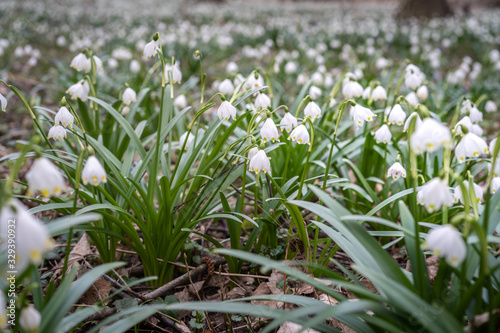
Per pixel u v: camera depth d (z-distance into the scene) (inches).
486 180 33.9
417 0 157.5
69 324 16.1
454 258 14.2
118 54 66.8
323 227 19.8
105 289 22.6
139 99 32.4
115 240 23.9
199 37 106.0
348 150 29.0
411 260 17.5
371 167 30.8
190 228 22.8
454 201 18.6
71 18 136.1
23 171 36.1
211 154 23.8
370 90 30.9
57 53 91.5
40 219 28.5
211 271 23.3
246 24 146.1
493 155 16.6
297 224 22.4
